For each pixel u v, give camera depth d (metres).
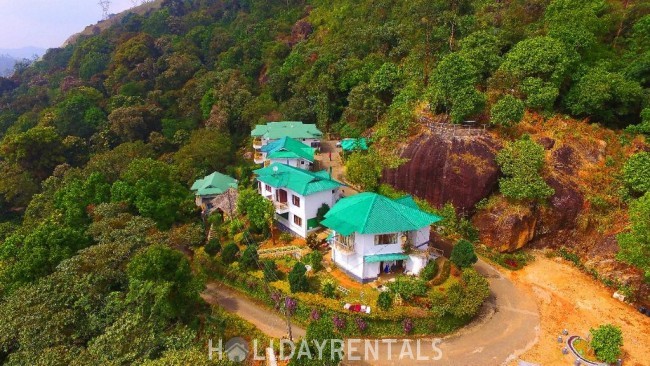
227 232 44.47
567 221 39.81
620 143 42.31
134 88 94.19
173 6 149.12
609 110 44.28
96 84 102.62
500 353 29.22
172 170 58.56
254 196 43.66
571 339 30.25
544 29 51.31
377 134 52.88
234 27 116.06
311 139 63.50
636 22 49.16
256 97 82.50
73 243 36.00
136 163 48.03
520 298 34.94
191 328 30.48
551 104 45.22
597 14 50.28
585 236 39.50
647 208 31.80
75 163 74.81
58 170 65.12
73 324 28.03
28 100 103.50
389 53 67.38
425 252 34.81
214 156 65.75
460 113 43.72
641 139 42.06
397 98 57.25
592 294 35.56
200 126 84.69
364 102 61.41
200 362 22.95
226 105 80.56
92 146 78.81
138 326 26.38
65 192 47.56
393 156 47.28
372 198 35.94
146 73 100.12
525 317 32.75
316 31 93.88
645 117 42.28
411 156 45.44
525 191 38.50
